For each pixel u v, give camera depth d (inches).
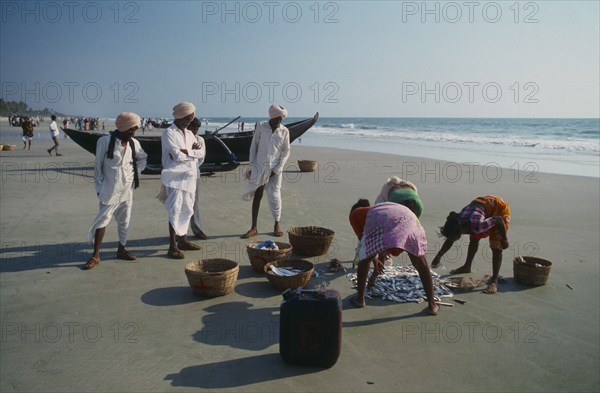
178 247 260.7
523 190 466.3
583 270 235.5
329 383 135.6
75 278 215.0
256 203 288.2
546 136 1663.4
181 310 183.3
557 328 173.3
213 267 209.0
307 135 1889.8
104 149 220.8
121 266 232.2
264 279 218.5
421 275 181.6
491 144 1237.1
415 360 149.2
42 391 129.6
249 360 147.9
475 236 216.2
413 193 207.0
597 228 318.0
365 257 180.9
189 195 247.0
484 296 202.4
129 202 234.5
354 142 1359.5
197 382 135.2
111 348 153.6
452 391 133.0
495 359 150.9
